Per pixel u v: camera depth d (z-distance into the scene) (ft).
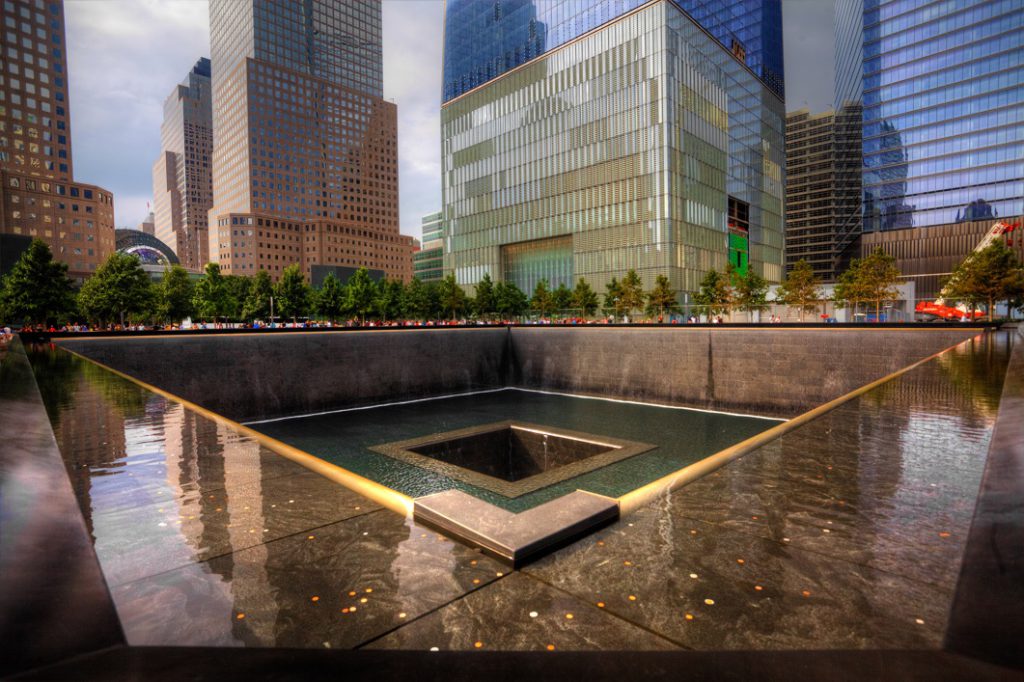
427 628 6.86
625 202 214.07
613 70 216.13
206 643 6.33
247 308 174.09
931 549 8.82
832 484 12.21
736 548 9.12
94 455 15.99
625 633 6.72
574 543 9.51
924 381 27.58
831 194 401.90
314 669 5.82
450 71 290.35
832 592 7.56
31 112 299.79
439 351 111.34
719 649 6.29
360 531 10.21
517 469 75.92
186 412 23.29
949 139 232.32
